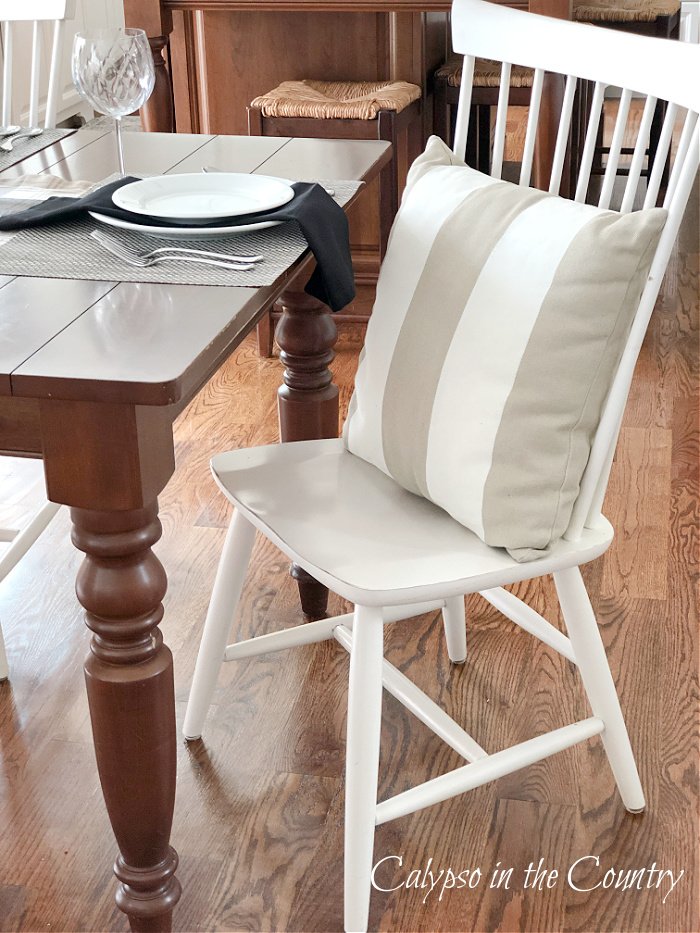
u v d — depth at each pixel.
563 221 1.30
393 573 1.28
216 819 1.56
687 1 5.75
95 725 1.23
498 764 1.43
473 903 1.44
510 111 5.47
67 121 5.23
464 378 1.33
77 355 1.07
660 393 2.91
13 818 1.56
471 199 1.41
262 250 1.38
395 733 1.73
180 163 1.79
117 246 1.38
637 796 1.55
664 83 1.35
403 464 1.41
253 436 2.70
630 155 4.73
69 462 1.09
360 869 1.33
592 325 1.26
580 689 1.83
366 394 1.49
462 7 1.65
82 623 2.00
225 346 1.15
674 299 3.48
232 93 3.33
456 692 1.82
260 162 1.79
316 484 1.50
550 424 1.29
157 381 1.01
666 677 1.84
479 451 1.30
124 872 1.32
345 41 3.21
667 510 2.36
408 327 1.41
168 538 2.26
